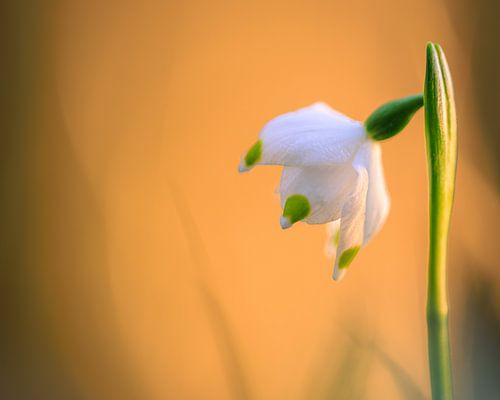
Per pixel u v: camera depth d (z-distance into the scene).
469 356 0.47
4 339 0.66
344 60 0.66
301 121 0.36
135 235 0.65
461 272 0.56
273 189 0.65
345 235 0.35
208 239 0.63
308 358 0.58
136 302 0.64
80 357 0.64
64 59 0.70
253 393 0.40
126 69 0.69
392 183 0.62
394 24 0.65
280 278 0.62
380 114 0.35
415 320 0.57
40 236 0.69
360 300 0.41
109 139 0.69
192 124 0.67
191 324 0.61
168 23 0.68
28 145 0.73
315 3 0.66
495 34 0.64
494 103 0.63
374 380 0.44
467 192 0.61
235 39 0.67
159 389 0.60
